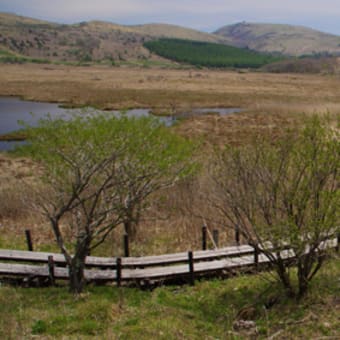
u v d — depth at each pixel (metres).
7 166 21.73
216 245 12.05
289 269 9.52
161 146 9.82
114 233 13.48
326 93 54.38
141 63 165.38
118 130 8.81
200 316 8.34
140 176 9.41
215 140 26.91
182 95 52.06
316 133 7.93
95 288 9.55
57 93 52.25
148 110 41.75
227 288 9.70
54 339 6.83
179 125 33.19
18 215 15.20
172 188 14.56
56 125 8.79
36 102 46.06
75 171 8.57
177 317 8.04
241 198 8.27
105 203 9.17
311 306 7.89
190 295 9.59
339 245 10.24
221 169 9.40
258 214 8.87
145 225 13.98
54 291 9.32
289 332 7.20
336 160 7.44
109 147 8.62
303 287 8.19
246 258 10.70
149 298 9.22
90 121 8.88
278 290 8.81
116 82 68.50
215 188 11.21
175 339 7.02
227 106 44.69
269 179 8.05
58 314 7.77
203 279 10.39
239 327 7.71
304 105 41.84
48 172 9.20
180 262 10.76
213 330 7.65
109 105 43.16
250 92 56.06
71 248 12.22
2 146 26.81
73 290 9.00
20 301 8.59
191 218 13.89
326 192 7.43
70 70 102.75
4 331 7.04
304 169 7.74
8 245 12.88
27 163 22.42
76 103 44.50
